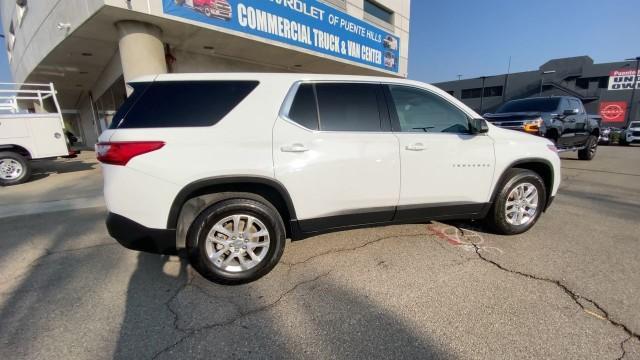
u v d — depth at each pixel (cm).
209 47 1004
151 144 241
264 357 186
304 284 263
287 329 210
